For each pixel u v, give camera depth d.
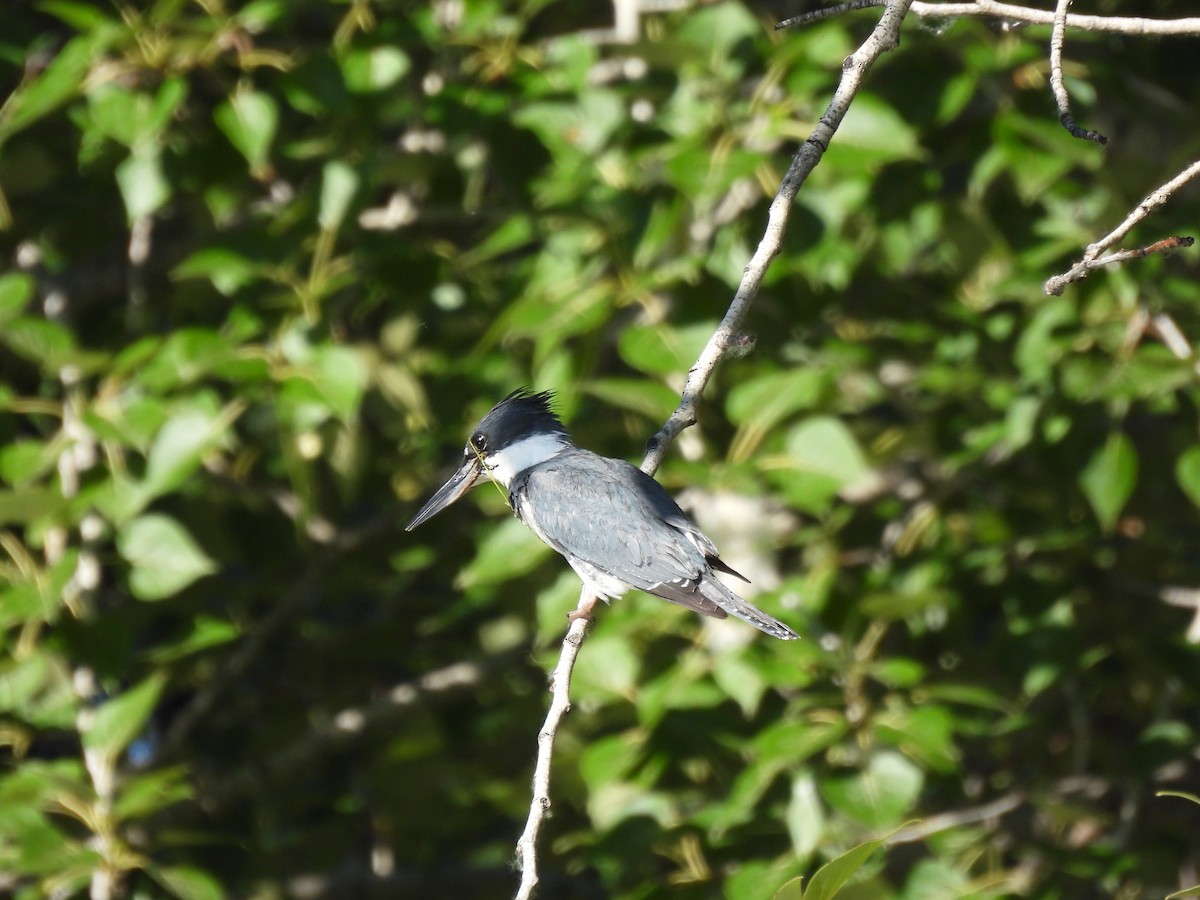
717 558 9.25
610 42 10.21
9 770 10.98
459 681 12.34
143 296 11.92
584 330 9.53
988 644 11.68
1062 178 10.88
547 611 9.62
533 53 10.65
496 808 12.67
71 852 9.31
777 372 10.28
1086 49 11.33
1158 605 11.92
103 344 12.34
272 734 12.86
